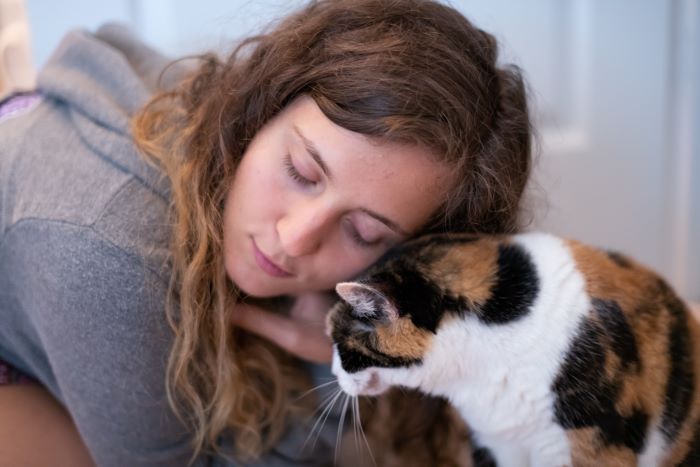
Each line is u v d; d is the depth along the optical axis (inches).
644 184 73.9
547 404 39.0
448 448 49.3
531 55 66.3
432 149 36.2
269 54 40.1
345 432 49.5
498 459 45.4
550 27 66.1
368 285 38.0
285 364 50.6
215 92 43.1
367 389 43.6
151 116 44.9
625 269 41.5
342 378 43.1
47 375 48.3
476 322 39.5
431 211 39.8
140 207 40.3
